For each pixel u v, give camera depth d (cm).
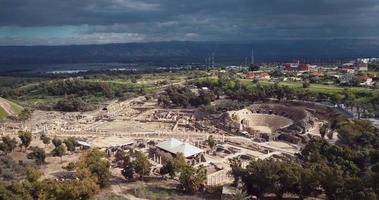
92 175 19062
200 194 19088
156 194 18812
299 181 17625
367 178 18850
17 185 16712
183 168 19888
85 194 17338
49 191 16938
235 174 19400
